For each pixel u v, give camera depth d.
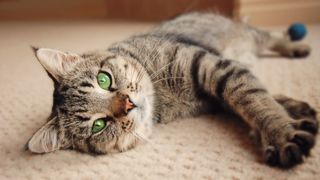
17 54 0.61
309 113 0.29
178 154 0.29
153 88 0.34
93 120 0.30
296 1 0.61
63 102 0.31
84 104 0.30
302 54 0.47
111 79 0.32
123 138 0.31
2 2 0.92
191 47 0.36
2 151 0.31
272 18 0.62
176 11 0.75
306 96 0.35
